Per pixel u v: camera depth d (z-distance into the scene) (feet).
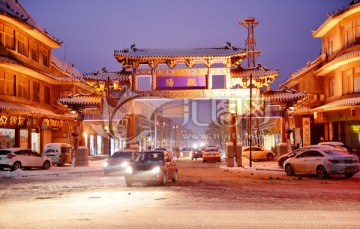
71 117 159.12
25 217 35.68
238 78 127.34
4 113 121.29
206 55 125.08
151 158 68.95
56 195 53.36
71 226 31.40
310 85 146.82
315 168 78.84
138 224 31.81
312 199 46.03
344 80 126.11
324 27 137.69
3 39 126.00
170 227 30.50
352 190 55.57
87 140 190.49
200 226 30.76
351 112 114.83
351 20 122.31
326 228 29.84
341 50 127.85
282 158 103.91
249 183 68.69
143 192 55.67
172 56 125.90
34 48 150.61
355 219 33.30
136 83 129.29
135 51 132.46
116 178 83.46
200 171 105.81
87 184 70.08
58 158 126.41
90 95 129.70
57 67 171.42
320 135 143.84
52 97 164.04
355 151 108.06
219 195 50.72
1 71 124.06
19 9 148.77
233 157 123.44
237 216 34.96
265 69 130.72
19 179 82.48
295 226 30.55
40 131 149.59
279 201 44.52
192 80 127.24
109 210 39.19
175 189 59.31
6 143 126.41
